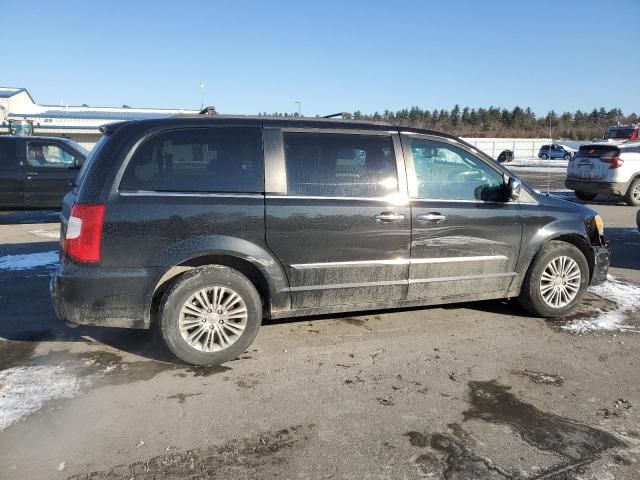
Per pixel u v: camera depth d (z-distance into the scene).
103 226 3.65
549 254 4.96
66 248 3.71
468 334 4.69
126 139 3.78
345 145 4.27
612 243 9.14
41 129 37.75
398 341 4.51
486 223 4.67
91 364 3.98
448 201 4.57
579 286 5.15
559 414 3.36
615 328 4.89
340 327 4.80
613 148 14.41
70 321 3.75
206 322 3.92
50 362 4.00
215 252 3.85
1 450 2.90
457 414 3.35
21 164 10.66
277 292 4.10
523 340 4.57
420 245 4.45
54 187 10.90
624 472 2.78
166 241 3.76
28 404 3.38
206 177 3.91
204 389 3.63
